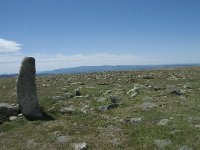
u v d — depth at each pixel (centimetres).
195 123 2212
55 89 4431
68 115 2723
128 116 2484
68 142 2078
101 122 2419
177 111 2531
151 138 2000
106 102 3039
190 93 3409
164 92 3356
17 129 2431
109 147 1955
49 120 2614
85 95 3572
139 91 3528
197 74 6725
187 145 1845
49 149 2000
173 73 7506
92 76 7056
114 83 5009
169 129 2103
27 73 2736
